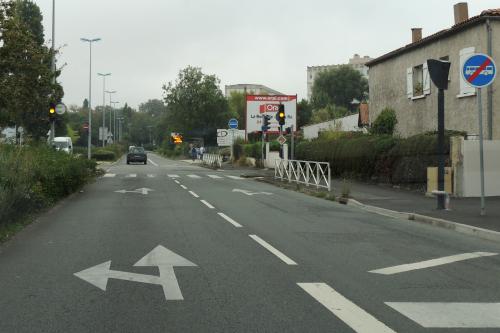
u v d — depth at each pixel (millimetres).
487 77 12586
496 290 6703
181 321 5410
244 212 14602
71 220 12867
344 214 14445
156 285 6828
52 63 22859
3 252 8969
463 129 22156
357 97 95750
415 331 5152
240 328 5203
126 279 7125
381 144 22766
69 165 18500
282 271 7641
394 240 10367
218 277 7262
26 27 19656
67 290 6574
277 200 18047
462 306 5988
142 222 12539
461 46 22312
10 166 12633
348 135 29453
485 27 20797
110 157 65188
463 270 7809
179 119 77688
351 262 8297
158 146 142500
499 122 20562
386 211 14547
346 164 26188
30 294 6395
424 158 19297
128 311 5738
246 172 36250
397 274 7527
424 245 9852
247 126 42531
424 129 25375
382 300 6203
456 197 17266
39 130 36312
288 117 42562
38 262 8180
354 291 6590
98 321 5402
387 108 28516
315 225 12297
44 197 15008
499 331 5180
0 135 20625
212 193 20297
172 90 76812
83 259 8398
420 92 25766
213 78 77688
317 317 5555
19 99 19516
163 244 9703
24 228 11609
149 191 21062
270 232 11188
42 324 5309
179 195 19438
